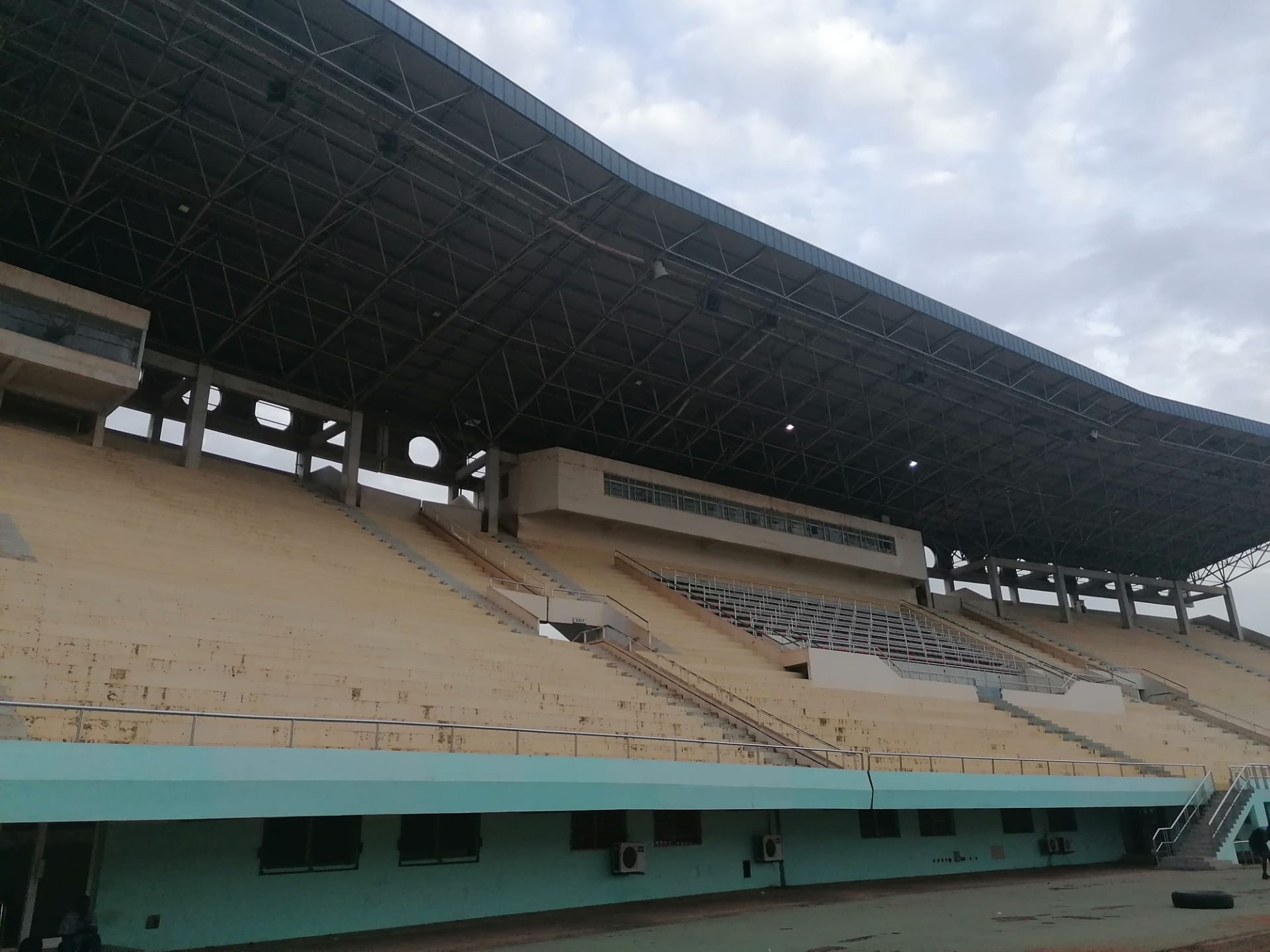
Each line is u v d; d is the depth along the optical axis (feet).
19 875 34.30
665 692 69.15
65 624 45.06
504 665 61.11
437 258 84.64
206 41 62.23
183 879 37.96
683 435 123.34
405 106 68.85
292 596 63.67
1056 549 176.45
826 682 87.51
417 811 40.91
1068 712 106.93
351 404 101.24
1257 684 161.17
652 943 37.63
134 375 77.46
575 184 78.43
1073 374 116.26
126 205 75.77
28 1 58.49
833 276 92.99
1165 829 82.07
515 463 114.11
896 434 127.54
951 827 75.05
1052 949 34.76
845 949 35.50
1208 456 140.77
